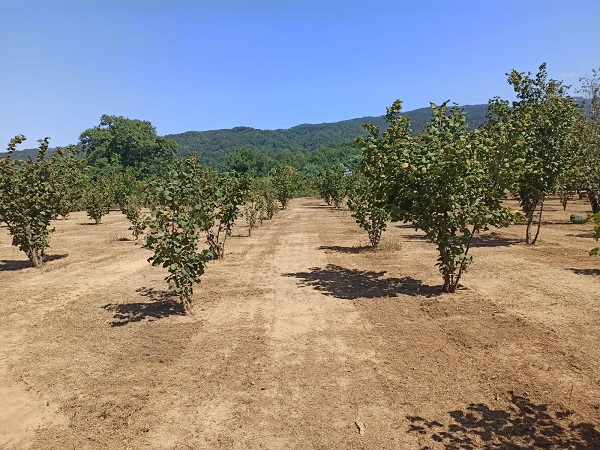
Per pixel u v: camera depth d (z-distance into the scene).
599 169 18.19
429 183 8.38
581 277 9.90
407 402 4.80
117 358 6.20
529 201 14.76
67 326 7.66
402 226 21.06
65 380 5.59
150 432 4.39
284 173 42.03
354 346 6.42
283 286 10.05
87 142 74.56
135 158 74.00
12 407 4.99
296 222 25.92
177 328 7.36
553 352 5.93
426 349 6.20
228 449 4.08
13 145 13.10
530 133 12.70
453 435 4.18
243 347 6.50
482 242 15.53
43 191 13.45
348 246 15.72
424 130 9.79
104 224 27.69
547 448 3.95
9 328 7.70
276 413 4.67
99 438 4.32
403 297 8.81
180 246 7.62
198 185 9.24
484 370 5.49
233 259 13.72
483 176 8.54
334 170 38.53
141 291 9.94
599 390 4.91
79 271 12.55
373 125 9.79
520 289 9.08
